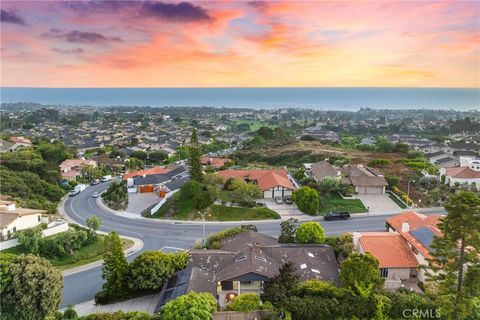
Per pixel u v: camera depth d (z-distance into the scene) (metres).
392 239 46.88
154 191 95.06
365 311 33.66
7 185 84.25
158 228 69.56
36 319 35.66
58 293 37.16
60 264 54.69
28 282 35.06
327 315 33.25
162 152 168.12
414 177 90.69
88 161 135.12
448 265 31.69
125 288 43.69
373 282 35.06
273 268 44.12
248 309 34.28
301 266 44.62
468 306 31.39
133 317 33.28
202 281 41.25
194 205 75.75
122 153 166.75
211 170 109.69
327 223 68.62
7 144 140.88
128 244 61.88
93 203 90.62
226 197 79.06
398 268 43.12
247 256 45.81
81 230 61.72
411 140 195.50
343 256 49.22
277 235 63.31
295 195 75.88
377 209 75.56
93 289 47.84
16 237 56.34
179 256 46.44
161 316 32.81
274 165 131.00
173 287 40.59
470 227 29.94
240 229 56.94
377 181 83.94
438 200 78.25
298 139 179.75
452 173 87.12
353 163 109.19
